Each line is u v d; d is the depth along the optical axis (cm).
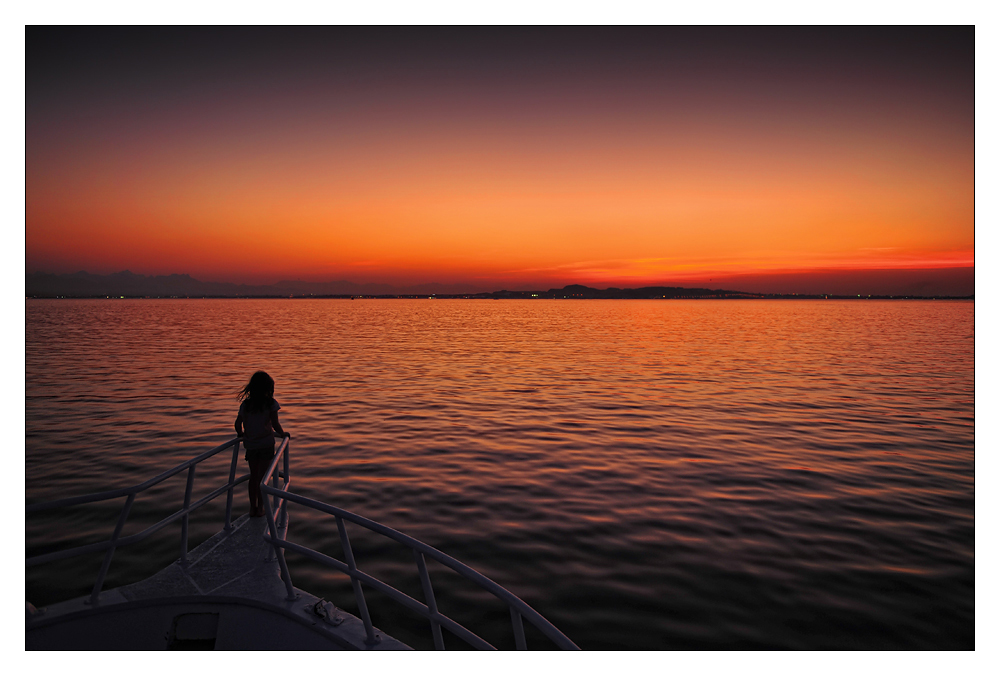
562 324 8056
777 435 1280
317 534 703
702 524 749
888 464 1047
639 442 1205
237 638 385
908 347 3941
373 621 517
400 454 1092
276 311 13975
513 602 251
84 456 1042
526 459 1064
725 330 6400
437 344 4138
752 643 488
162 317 8900
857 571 621
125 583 567
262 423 556
